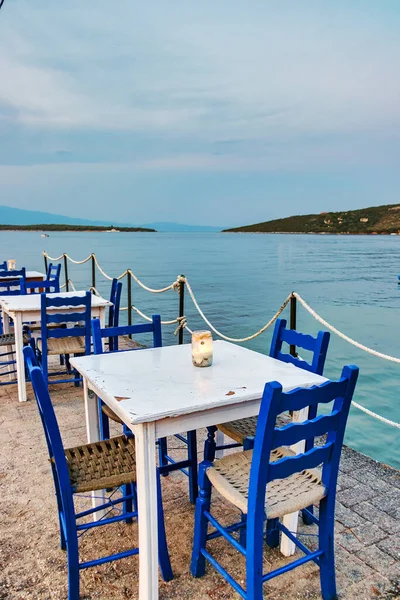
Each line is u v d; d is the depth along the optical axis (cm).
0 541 229
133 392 190
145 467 172
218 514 253
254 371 223
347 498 267
